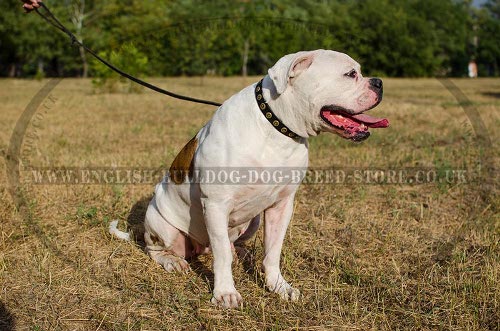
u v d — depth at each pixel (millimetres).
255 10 23531
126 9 23250
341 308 3223
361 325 3072
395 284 3607
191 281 3619
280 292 3412
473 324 3023
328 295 3418
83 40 24266
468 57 38000
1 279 3627
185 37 25406
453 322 3109
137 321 3117
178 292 3426
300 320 3109
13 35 31422
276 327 2979
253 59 31766
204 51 26344
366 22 28688
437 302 3346
